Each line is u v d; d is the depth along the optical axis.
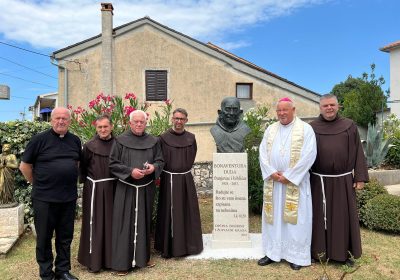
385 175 8.94
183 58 13.64
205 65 13.73
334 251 4.45
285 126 4.62
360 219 6.27
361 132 18.42
